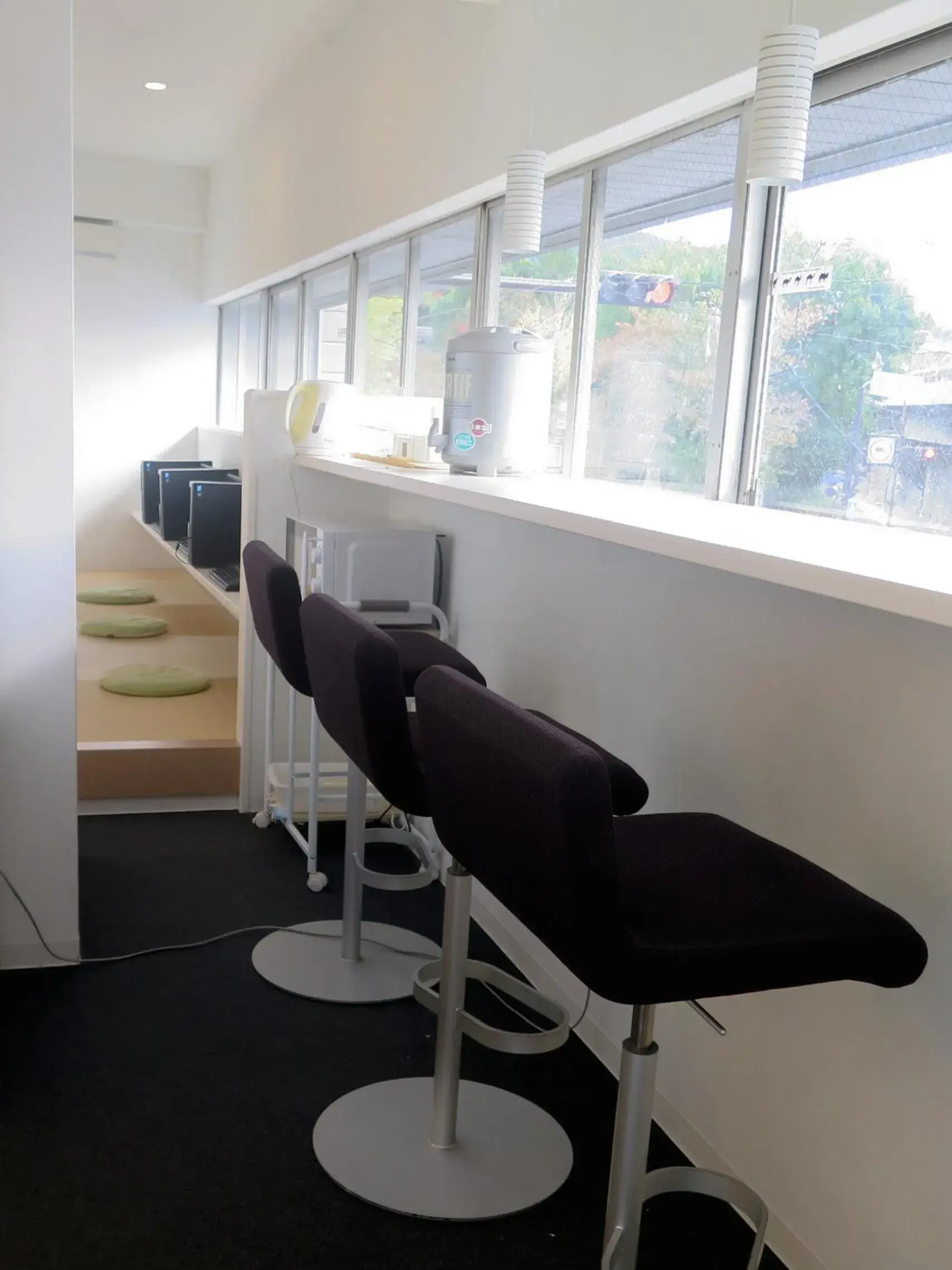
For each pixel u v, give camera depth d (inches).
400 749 77.2
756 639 81.6
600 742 103.4
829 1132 73.6
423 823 143.7
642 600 96.2
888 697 69.2
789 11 79.0
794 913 55.7
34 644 107.1
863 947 54.1
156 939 118.1
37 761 108.6
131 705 188.1
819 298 86.0
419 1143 85.5
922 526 75.4
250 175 258.1
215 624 260.8
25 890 110.0
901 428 77.6
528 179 97.7
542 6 115.4
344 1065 96.4
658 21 95.3
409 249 171.3
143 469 307.6
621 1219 60.4
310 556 139.6
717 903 56.4
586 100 106.9
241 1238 75.4
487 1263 74.9
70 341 103.9
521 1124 89.1
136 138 285.3
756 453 93.5
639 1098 59.3
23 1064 94.1
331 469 134.0
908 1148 67.2
